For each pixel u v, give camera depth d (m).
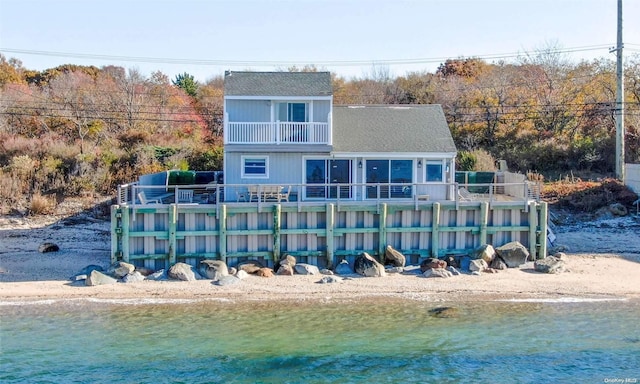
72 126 52.94
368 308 22.77
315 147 29.64
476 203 27.72
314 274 26.47
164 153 47.28
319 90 30.36
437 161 30.94
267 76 31.91
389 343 19.64
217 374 17.48
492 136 55.25
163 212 26.34
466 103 59.47
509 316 21.97
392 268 27.03
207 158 47.41
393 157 30.50
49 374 17.41
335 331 20.56
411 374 17.55
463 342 19.72
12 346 19.20
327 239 27.06
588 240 32.25
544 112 55.72
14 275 26.22
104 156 45.22
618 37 39.25
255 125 29.45
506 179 34.91
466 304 23.19
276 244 26.88
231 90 29.91
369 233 27.48
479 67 71.44
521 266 27.56
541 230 28.09
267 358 18.52
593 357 18.64
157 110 57.88
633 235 33.00
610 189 38.72
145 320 21.45
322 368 17.88
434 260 26.98
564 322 21.39
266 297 23.86
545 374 17.55
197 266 26.69
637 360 18.44
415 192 28.30
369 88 67.25
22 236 33.38
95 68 69.62
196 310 22.47
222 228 26.48
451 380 17.17
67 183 41.91
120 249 26.28
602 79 57.59
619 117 39.91
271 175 30.05
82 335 20.11
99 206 39.53
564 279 25.98
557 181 43.97
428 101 61.88
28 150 45.75
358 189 30.56
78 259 28.77
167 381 17.05
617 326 21.03
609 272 26.86
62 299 23.50
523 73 62.72
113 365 17.98
